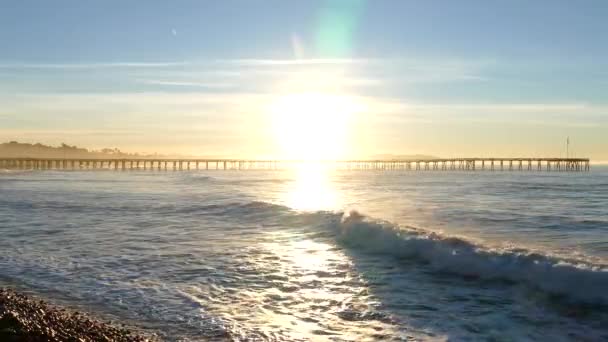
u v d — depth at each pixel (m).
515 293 9.32
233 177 69.06
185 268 11.91
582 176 72.38
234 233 17.00
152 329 7.88
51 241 15.57
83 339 7.28
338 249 13.98
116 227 18.48
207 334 7.68
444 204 26.50
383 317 8.36
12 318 7.91
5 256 13.34
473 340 7.32
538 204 26.48
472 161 111.50
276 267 11.93
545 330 7.58
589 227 17.70
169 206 25.36
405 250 12.97
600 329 7.52
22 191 36.59
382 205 25.86
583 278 9.12
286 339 7.48
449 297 9.27
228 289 10.12
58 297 9.61
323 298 9.48
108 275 11.28
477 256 11.20
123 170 100.25
